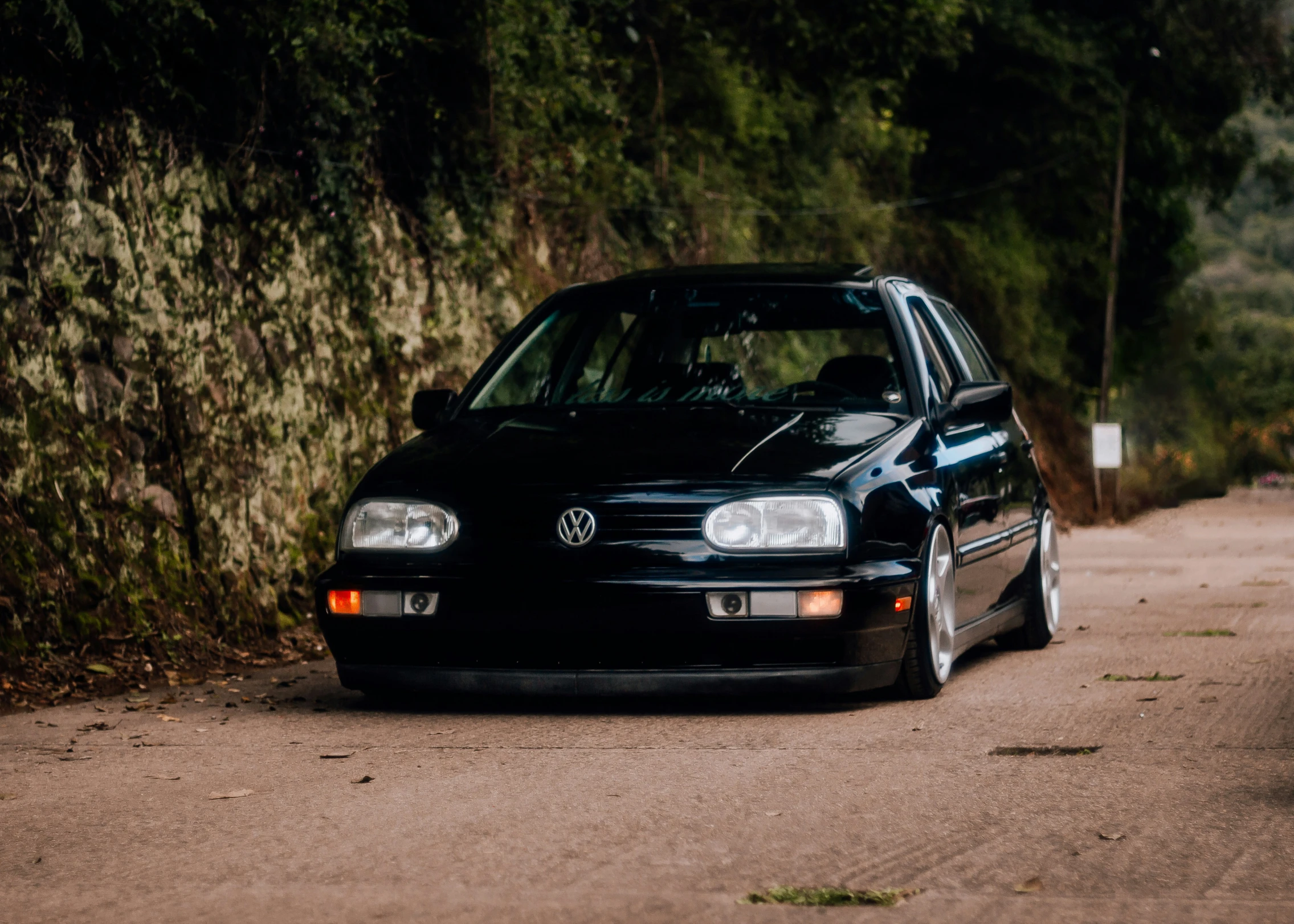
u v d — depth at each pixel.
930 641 5.93
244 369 9.22
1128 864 3.53
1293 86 29.09
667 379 6.67
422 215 11.60
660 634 5.48
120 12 8.26
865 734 5.29
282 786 4.54
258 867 3.58
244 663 7.92
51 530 7.39
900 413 6.40
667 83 16.44
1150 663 7.27
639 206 15.61
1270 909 3.15
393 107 11.27
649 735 5.32
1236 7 28.66
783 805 4.18
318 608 5.86
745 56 17.77
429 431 6.51
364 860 3.62
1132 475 36.53
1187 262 32.78
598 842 3.78
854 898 3.24
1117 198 28.73
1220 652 7.66
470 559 5.63
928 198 26.02
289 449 9.45
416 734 5.41
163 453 8.39
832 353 6.64
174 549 8.17
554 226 14.11
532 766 4.79
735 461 5.73
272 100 9.92
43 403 7.71
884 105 21.06
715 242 16.95
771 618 5.43
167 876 3.51
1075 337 32.06
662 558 5.51
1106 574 13.51
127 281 8.48
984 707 5.86
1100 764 4.71
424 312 11.44
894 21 17.72
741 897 3.27
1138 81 29.44
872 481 5.75
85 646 7.20
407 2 11.32
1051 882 3.38
